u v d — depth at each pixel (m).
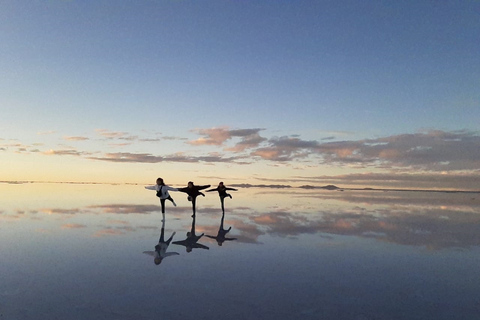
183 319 3.54
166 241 7.87
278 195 33.09
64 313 3.64
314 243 7.98
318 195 34.03
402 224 11.62
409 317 3.74
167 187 11.98
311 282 4.96
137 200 21.58
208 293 4.38
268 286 4.73
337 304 4.09
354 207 18.66
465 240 8.63
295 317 3.66
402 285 4.90
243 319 3.58
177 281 4.87
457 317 3.75
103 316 3.57
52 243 7.36
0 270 5.29
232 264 5.91
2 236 8.08
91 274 5.15
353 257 6.61
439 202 25.59
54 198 21.59
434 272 5.62
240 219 12.45
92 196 24.70
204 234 8.98
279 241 8.16
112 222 10.82
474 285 4.94
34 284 4.63
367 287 4.78
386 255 6.83
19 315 3.57
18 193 26.50
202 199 25.11
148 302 4.01
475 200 30.98
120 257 6.25
